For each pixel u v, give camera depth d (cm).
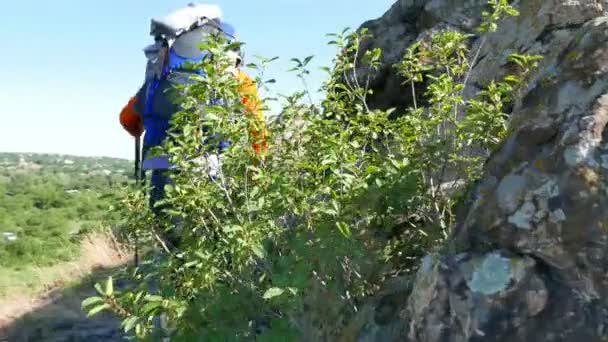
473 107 320
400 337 247
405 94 580
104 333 614
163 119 423
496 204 240
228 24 451
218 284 309
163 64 423
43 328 647
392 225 321
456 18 554
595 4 435
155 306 283
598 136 225
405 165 315
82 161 18738
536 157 237
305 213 312
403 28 605
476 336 224
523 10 477
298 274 285
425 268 240
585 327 215
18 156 19275
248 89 379
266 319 319
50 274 938
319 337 293
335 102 368
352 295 305
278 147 354
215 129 311
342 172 329
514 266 228
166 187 324
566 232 221
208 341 290
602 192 217
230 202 309
